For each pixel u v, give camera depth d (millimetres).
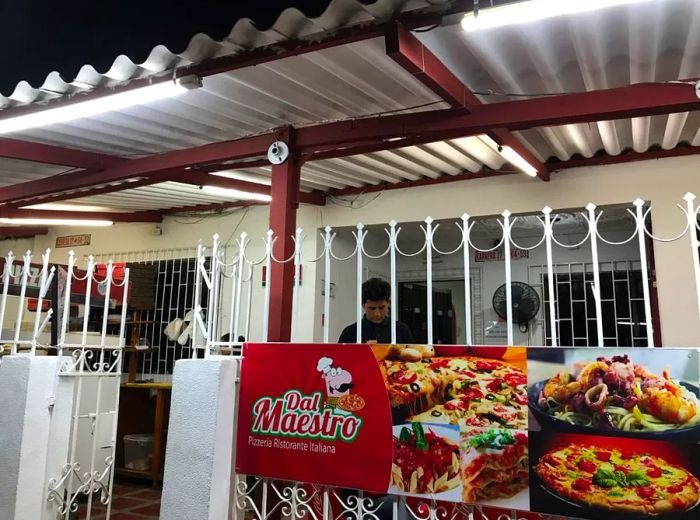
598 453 2246
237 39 2969
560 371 2361
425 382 2602
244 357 3061
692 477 2098
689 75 3541
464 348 2549
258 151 4371
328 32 2893
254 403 2982
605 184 5309
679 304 4910
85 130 4488
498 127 3676
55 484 3471
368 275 7270
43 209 7094
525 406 2395
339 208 6492
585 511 2236
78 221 7281
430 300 2660
